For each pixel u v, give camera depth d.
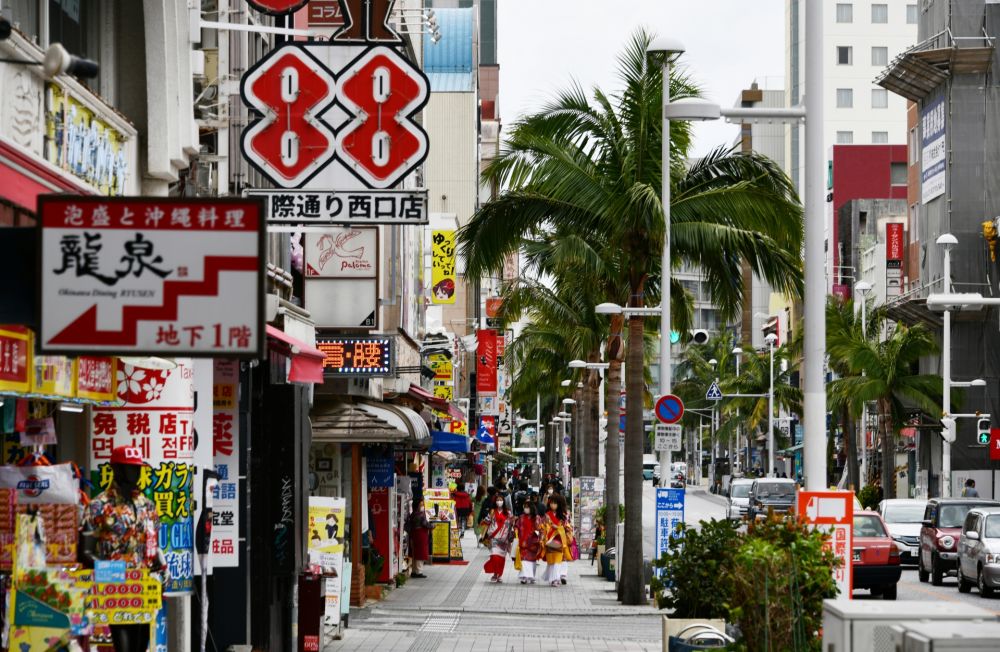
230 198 14.14
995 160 126.69
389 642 36.75
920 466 132.50
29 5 22.05
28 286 14.34
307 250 43.81
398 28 44.09
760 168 48.03
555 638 38.97
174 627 26.22
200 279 14.08
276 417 29.61
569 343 79.12
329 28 40.00
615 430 61.91
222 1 29.75
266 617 29.17
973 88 127.31
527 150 47.47
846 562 23.03
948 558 60.41
